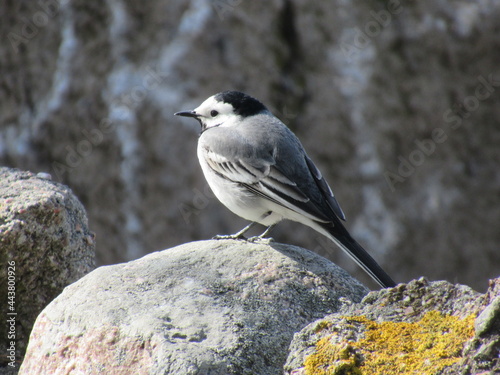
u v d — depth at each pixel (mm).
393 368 4465
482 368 4207
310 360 4656
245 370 5152
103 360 5328
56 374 5523
